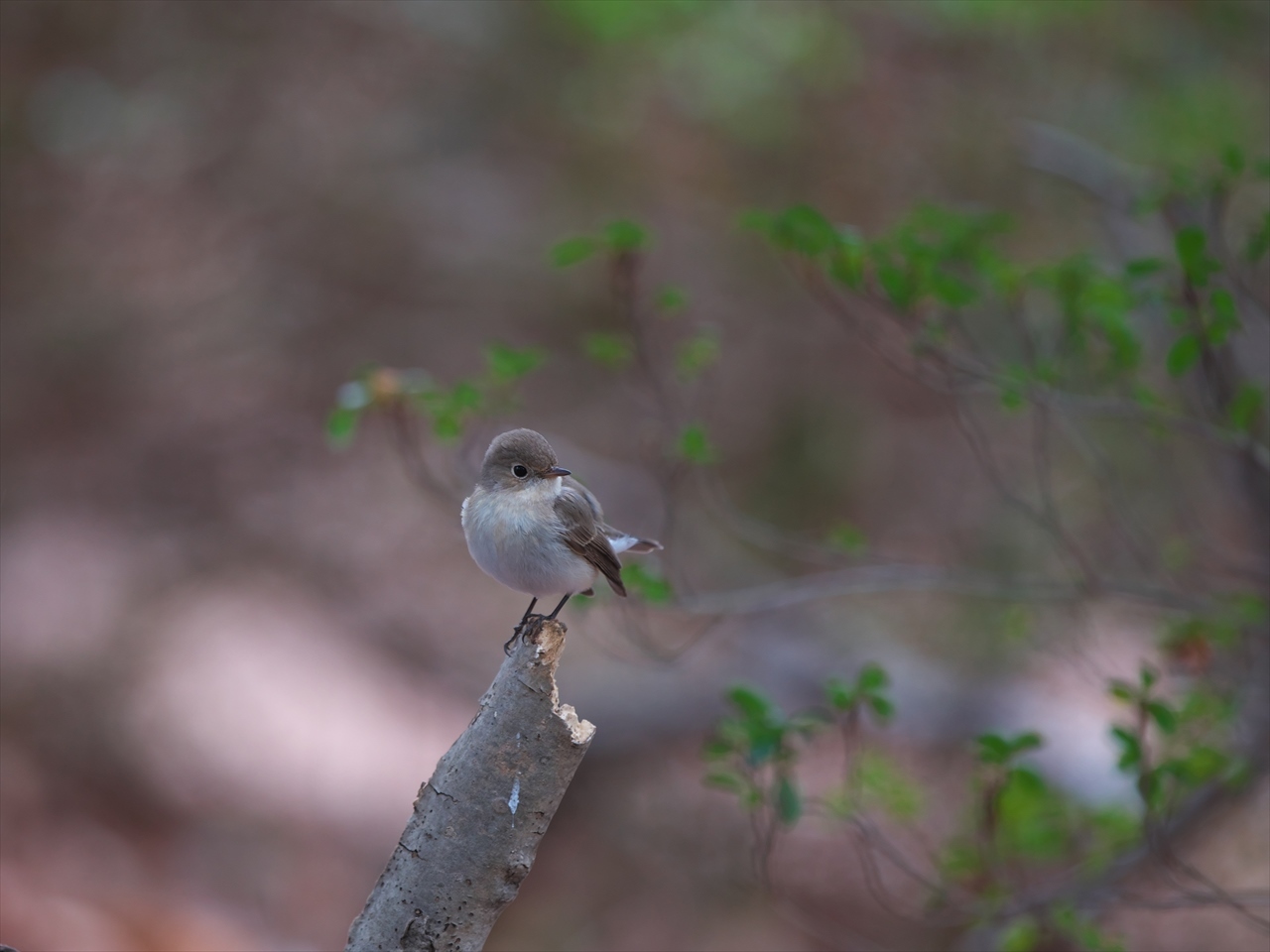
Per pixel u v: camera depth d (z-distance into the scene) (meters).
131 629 14.50
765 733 6.99
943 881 8.55
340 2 21.55
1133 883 10.24
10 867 11.45
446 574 16.88
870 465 18.08
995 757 6.93
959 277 8.36
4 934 10.67
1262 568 9.43
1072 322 7.92
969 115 18.52
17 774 12.38
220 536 16.38
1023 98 18.11
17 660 13.67
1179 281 7.83
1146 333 11.13
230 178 20.23
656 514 16.67
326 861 12.74
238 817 12.84
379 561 16.69
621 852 13.86
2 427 17.09
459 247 20.06
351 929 4.50
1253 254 7.18
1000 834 8.44
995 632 14.39
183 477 17.12
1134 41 16.67
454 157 20.92
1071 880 8.56
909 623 15.84
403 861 4.47
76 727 13.15
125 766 12.91
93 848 12.05
